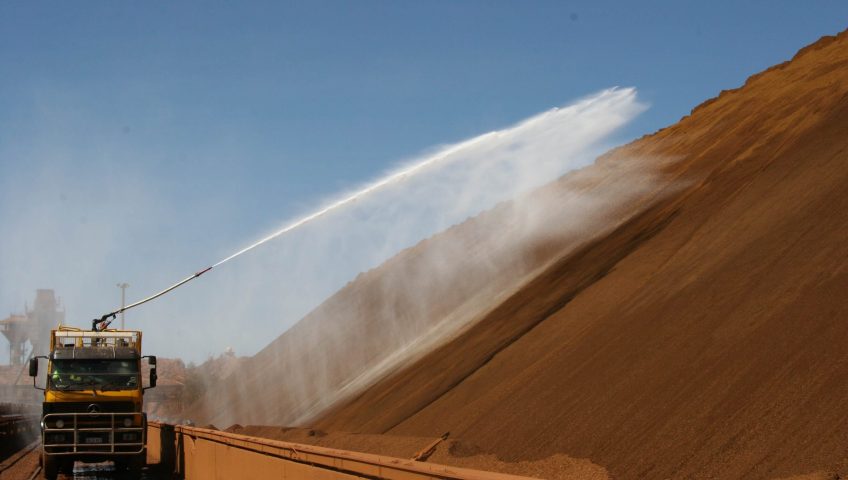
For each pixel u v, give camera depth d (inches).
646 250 1247.5
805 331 622.2
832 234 759.1
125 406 970.1
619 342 882.8
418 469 313.1
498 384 1049.5
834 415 498.9
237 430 1598.2
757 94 2172.7
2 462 1344.7
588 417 745.6
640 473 587.2
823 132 1094.4
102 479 1015.0
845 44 1963.6
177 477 957.2
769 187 1055.6
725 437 562.3
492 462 735.1
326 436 1241.4
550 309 1315.2
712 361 684.1
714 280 860.6
